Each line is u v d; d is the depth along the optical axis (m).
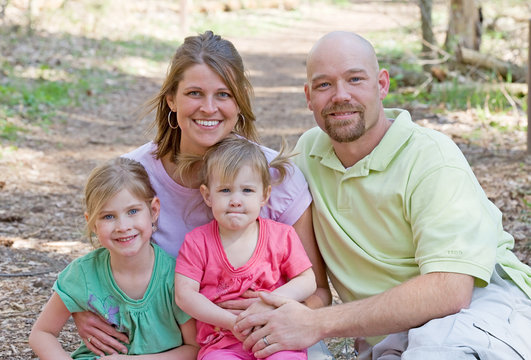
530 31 7.64
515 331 2.73
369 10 31.44
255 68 17.06
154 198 3.02
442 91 10.74
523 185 6.51
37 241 5.45
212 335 2.93
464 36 13.23
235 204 2.92
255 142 3.35
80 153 8.51
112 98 12.11
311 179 3.26
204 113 3.04
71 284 2.97
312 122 10.59
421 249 2.81
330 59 3.02
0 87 10.55
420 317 2.70
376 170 3.03
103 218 2.88
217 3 28.03
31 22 16.59
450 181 2.87
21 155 8.05
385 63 13.33
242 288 2.93
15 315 4.01
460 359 2.52
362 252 3.03
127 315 2.96
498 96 10.09
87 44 16.48
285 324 2.76
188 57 3.03
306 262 3.03
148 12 23.97
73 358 3.05
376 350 2.92
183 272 2.95
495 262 2.86
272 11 29.64
